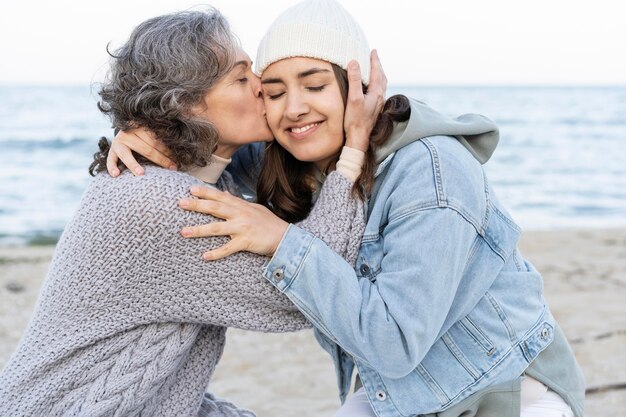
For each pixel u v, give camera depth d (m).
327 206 2.12
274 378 4.70
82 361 2.02
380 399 2.13
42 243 12.45
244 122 2.25
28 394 2.01
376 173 2.18
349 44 2.19
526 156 28.33
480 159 2.24
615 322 5.64
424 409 2.09
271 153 2.42
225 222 2.01
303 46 2.15
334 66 2.18
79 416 1.98
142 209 1.98
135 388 2.03
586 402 4.10
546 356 2.19
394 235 2.02
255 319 2.09
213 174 2.33
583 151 29.81
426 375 2.10
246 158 2.71
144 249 1.98
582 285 6.93
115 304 2.02
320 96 2.18
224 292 2.06
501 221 2.14
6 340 5.39
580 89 86.06
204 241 2.01
